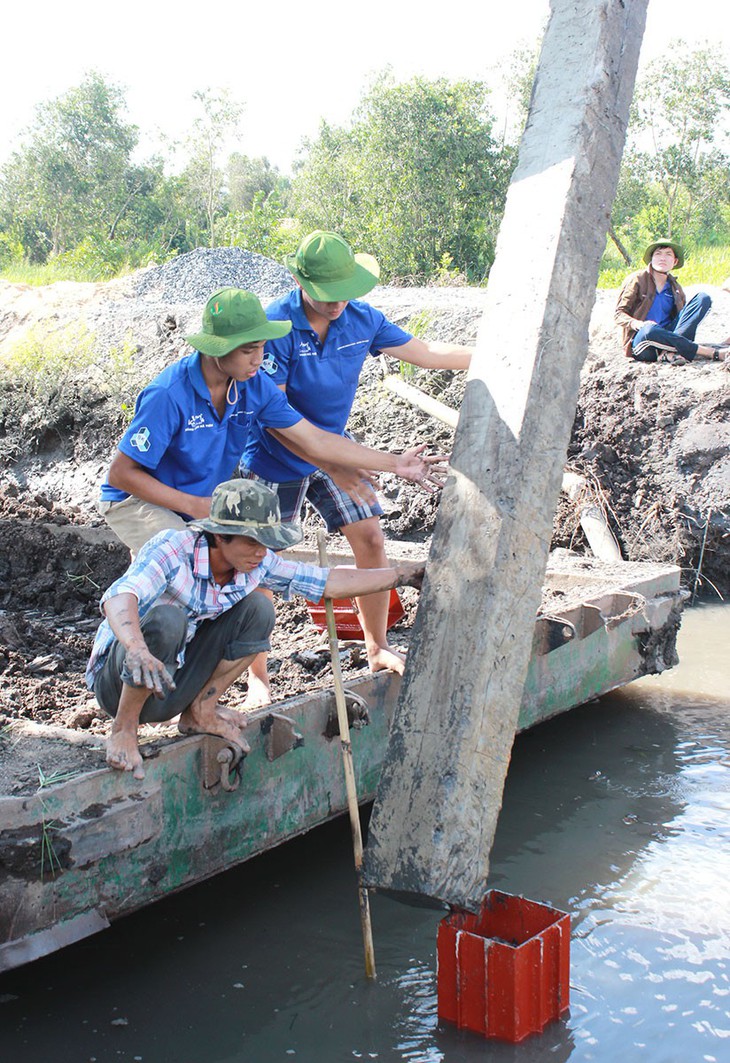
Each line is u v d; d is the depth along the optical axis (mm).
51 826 3246
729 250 23547
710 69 28203
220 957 3725
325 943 3809
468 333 10406
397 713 3357
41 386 11055
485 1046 3254
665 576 6059
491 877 4215
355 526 4531
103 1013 3416
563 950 3363
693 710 5945
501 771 3299
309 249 4094
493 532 3350
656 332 9172
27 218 39000
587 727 5734
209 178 31797
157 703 3564
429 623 3377
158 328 11766
